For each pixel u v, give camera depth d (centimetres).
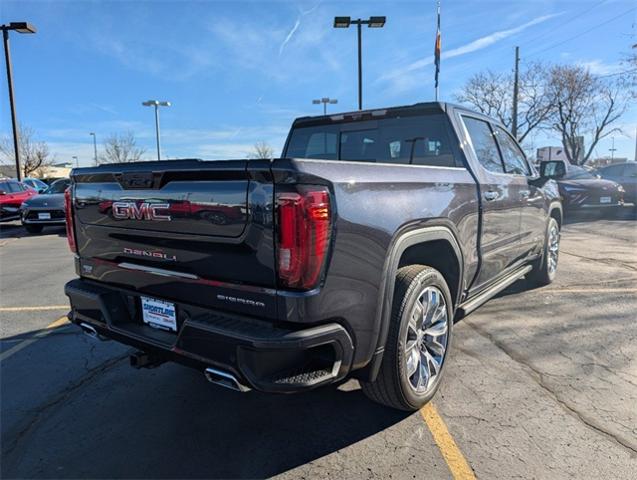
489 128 423
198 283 232
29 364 376
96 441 267
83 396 321
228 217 213
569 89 3069
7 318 500
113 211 268
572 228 1146
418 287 266
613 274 640
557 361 357
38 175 4888
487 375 335
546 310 482
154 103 2870
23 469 242
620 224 1200
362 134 413
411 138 385
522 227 457
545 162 500
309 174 201
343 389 325
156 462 247
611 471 229
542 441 255
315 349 218
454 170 326
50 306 550
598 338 403
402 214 250
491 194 370
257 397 316
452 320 312
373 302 231
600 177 1475
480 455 245
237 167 207
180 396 320
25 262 873
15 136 2106
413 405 277
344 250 213
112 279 283
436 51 1320
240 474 236
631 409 287
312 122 442
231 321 217
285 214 198
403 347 260
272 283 205
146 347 255
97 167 279
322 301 206
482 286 388
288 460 246
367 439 263
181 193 230
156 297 257
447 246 305
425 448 253
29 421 290
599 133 3234
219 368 216
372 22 1675
